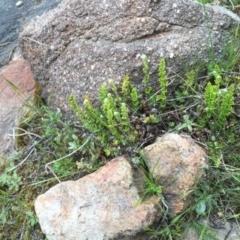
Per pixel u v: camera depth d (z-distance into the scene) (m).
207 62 0.47
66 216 0.41
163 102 0.45
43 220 0.42
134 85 0.46
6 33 0.63
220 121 0.43
